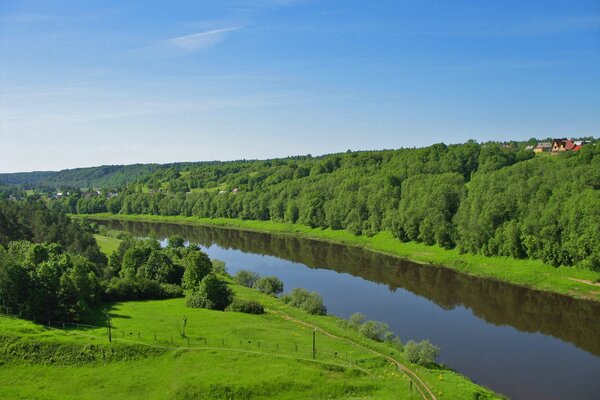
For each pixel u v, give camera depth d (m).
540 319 83.06
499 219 120.69
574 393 55.47
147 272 98.56
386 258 141.00
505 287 103.75
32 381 53.12
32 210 152.25
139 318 73.75
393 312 88.00
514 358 65.88
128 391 51.72
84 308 72.38
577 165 121.81
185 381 52.44
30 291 68.94
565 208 104.19
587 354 67.38
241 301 83.44
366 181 188.62
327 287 108.50
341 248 161.38
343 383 52.94
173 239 154.75
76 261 91.38
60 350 58.53
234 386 51.44
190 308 81.94
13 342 58.81
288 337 67.69
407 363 59.78
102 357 58.19
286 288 107.75
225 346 62.12
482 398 51.16
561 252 102.94
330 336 70.38
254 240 187.38
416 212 145.88
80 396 50.19
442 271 121.38
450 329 78.31
